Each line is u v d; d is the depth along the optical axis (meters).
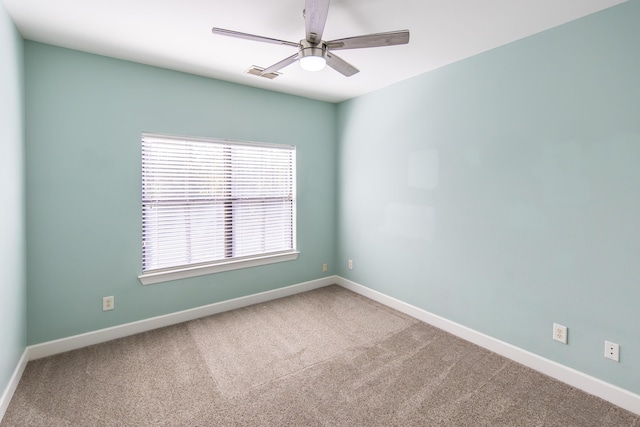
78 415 1.74
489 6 1.81
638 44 1.73
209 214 3.11
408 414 1.76
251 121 3.28
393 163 3.24
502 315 2.39
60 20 1.96
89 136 2.45
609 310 1.87
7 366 1.82
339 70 2.13
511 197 2.31
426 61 2.62
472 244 2.57
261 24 2.04
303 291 3.80
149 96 2.70
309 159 3.77
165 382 2.04
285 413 1.77
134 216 2.68
